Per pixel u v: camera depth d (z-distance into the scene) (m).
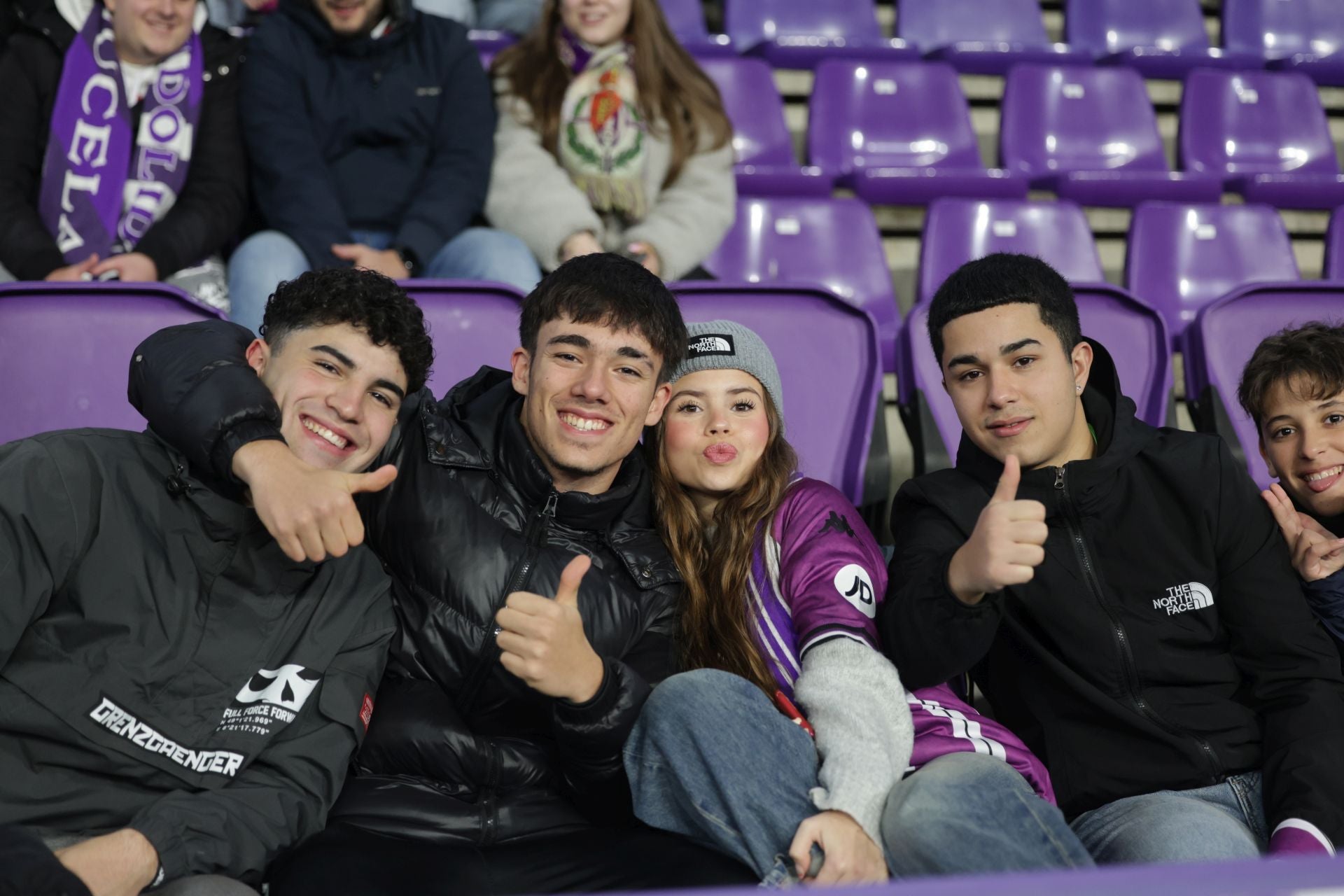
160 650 1.38
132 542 1.40
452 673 1.55
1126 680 1.60
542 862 1.40
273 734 1.40
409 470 1.61
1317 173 4.23
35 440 1.40
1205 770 1.55
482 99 2.80
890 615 1.52
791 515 1.67
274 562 1.44
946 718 1.53
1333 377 1.74
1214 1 4.92
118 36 2.54
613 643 1.59
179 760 1.36
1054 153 4.09
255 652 1.43
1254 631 1.62
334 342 1.47
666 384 1.68
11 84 2.51
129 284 2.01
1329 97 4.54
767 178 3.57
